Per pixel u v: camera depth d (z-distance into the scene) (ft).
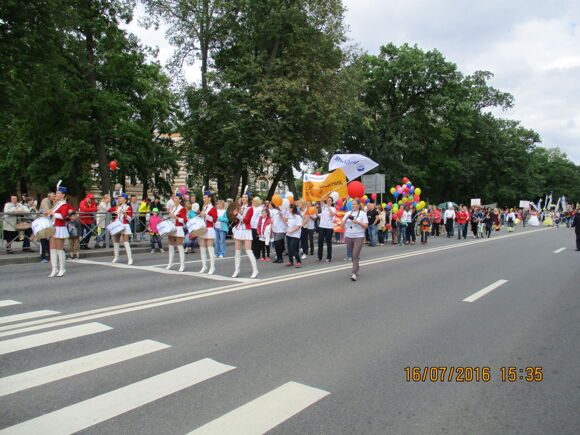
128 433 9.77
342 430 10.00
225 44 78.59
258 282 28.96
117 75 73.97
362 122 103.30
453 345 16.08
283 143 68.95
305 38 73.97
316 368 13.73
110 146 93.45
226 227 46.32
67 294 24.86
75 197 103.14
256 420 10.41
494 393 12.14
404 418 10.62
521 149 185.16
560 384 12.78
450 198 177.47
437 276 32.14
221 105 70.38
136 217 53.62
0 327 17.95
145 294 24.81
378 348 15.66
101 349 15.31
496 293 25.82
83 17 64.34
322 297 24.18
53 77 60.70
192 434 9.75
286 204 37.60
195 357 14.58
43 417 10.48
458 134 153.58
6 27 50.70
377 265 38.60
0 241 42.16
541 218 196.75
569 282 29.84
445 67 123.24
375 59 124.57
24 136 84.89
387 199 130.31
